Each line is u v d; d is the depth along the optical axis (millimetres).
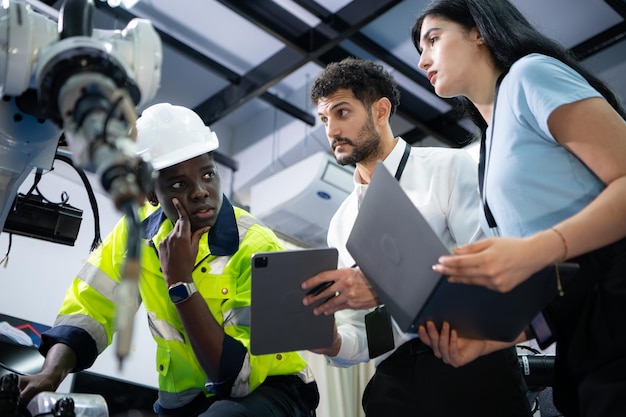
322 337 1751
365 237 1597
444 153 2221
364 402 2109
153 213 2322
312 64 5738
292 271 1645
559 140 1522
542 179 1550
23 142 1531
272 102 5797
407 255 1458
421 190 2182
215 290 2117
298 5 4938
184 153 2152
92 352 2100
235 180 6234
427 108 5781
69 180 4371
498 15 1768
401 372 2020
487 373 1947
